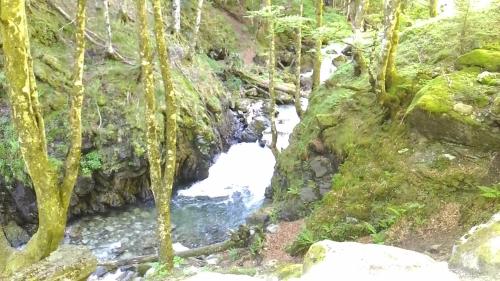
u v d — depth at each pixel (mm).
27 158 5035
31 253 5328
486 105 8188
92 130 12875
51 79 13359
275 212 10305
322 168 10422
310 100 13039
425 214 7305
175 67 16250
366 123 10172
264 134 16875
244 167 15328
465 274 4352
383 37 9602
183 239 11172
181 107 14461
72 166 5391
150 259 9789
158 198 7469
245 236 9867
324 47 22719
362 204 8352
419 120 8672
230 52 22016
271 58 12234
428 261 4523
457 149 8125
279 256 8500
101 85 13883
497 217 4816
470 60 9555
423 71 10031
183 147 14188
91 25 15828
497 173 7367
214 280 4699
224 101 17609
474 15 11289
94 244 11008
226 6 25094
